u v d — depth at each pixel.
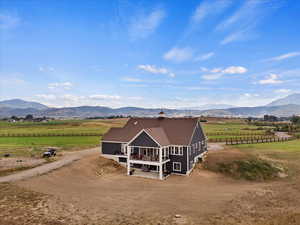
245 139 71.88
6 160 38.56
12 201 21.48
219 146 59.72
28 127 122.06
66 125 133.50
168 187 29.62
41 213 19.38
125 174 36.16
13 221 17.80
